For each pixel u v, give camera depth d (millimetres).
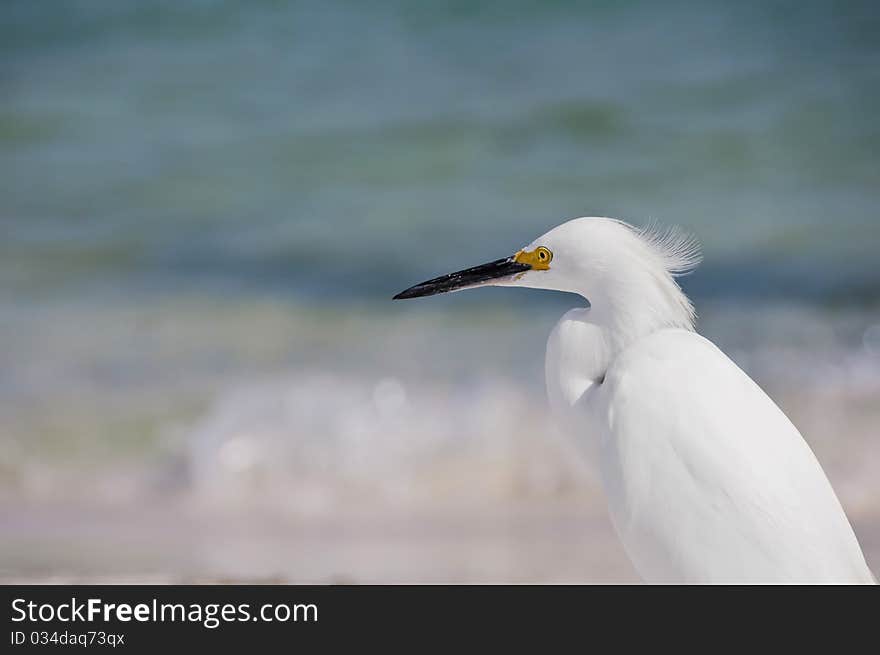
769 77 23625
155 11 26312
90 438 11797
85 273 17312
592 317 6395
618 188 20672
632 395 5672
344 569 8609
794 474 5305
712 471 5262
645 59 24375
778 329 14414
